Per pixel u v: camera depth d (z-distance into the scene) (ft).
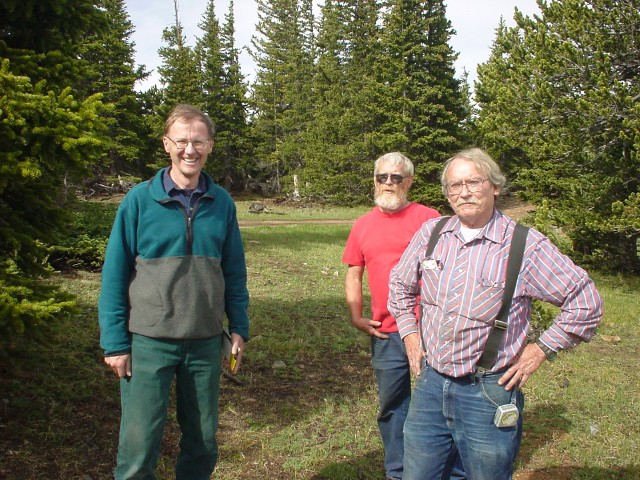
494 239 8.22
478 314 8.09
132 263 9.00
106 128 11.87
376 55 112.78
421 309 8.96
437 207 104.58
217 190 9.33
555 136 36.60
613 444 14.30
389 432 11.52
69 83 13.61
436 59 102.17
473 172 8.23
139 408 8.75
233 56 150.82
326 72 133.69
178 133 8.77
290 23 157.89
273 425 14.40
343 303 29.66
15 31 13.43
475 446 8.20
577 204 37.58
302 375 18.15
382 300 11.19
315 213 108.78
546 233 38.22
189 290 8.82
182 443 9.50
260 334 22.39
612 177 36.01
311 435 13.96
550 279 7.96
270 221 93.61
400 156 11.30
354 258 11.85
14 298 10.46
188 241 8.89
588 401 16.87
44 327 11.64
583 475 12.77
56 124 11.01
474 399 8.19
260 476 12.01
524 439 14.48
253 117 163.02
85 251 30.78
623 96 32.89
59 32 13.91
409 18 103.35
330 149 123.65
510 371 8.09
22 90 10.94
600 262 41.14
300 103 144.77
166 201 8.77
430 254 8.79
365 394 16.83
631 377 19.44
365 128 121.49
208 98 142.00
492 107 42.45
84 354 17.46
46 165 12.28
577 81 35.32
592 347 23.31
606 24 34.55
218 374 9.36
